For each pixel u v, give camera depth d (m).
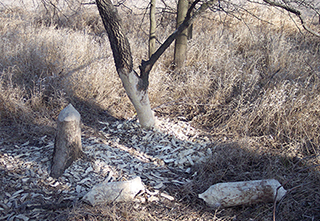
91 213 2.70
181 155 3.77
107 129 4.36
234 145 3.74
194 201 3.02
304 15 8.10
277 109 4.32
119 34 3.38
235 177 3.32
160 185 3.21
